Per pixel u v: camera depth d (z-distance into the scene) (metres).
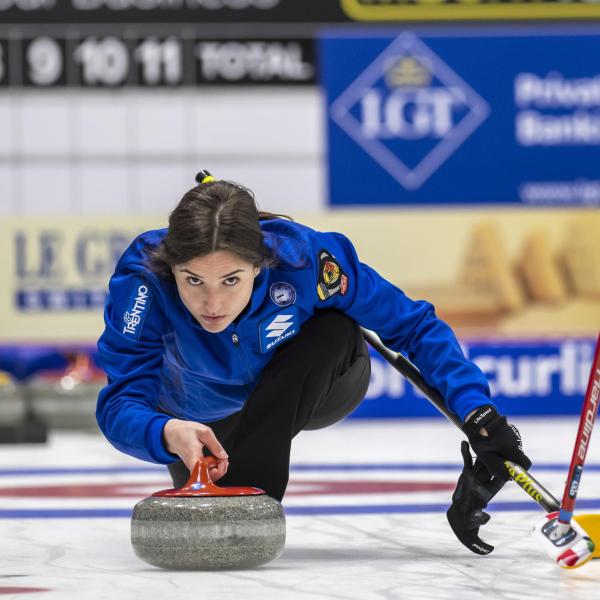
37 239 24.31
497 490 6.98
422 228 24.72
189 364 7.27
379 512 9.94
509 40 24.61
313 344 7.14
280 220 7.18
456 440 19.61
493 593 5.94
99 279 24.44
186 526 6.38
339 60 24.48
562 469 14.02
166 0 24.25
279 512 6.59
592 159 24.72
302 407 7.08
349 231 24.64
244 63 24.44
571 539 6.25
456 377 7.00
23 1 24.08
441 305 24.69
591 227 24.72
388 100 24.56
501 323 24.67
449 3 24.53
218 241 6.14
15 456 17.62
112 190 24.53
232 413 8.02
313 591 5.98
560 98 24.72
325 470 14.53
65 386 21.56
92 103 24.33
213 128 24.53
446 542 7.99
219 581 6.27
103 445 19.67
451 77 24.59
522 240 24.70
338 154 24.61
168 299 6.90
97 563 7.24
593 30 24.70
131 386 7.02
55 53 24.23
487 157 24.70
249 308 6.90
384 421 24.27
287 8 24.41
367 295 7.24
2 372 23.95
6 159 24.28
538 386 24.56
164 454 6.68
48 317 24.31
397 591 5.99
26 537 8.68
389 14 24.47
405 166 24.64
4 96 24.20
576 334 24.62
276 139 24.56
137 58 24.33
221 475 6.69
